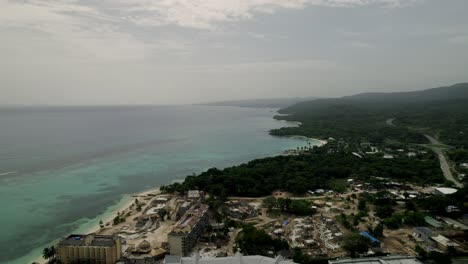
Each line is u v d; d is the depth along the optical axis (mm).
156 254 147875
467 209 195875
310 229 179500
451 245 151250
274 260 115375
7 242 171000
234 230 179750
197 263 114438
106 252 140125
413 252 149250
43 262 148000
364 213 198250
